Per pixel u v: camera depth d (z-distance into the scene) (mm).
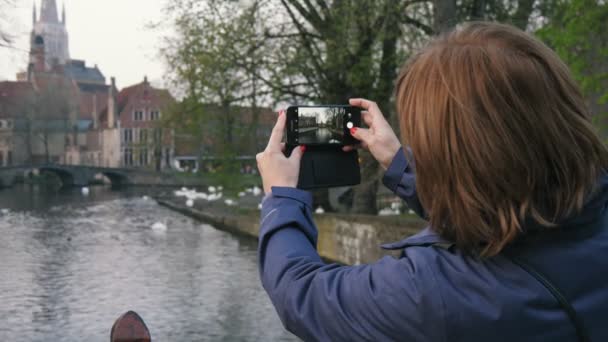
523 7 14961
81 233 25641
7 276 15680
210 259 18375
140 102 96688
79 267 17078
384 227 12727
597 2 10070
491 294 969
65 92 101625
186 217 33656
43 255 19391
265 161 1297
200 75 18344
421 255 1017
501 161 979
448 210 1032
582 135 1020
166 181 75250
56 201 47438
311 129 1436
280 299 1083
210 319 11234
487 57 1028
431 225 1069
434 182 1034
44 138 94000
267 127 20578
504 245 981
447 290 976
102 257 18953
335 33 17109
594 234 1006
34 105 93688
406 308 978
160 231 26469
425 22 16438
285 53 18016
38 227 28031
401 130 1102
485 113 1000
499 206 984
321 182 1415
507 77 1007
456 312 963
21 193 59781
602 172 1056
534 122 993
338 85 18188
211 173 22297
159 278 15281
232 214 30344
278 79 18062
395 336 988
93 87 121375
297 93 19172
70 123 103812
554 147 993
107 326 10984
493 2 15453
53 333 10586
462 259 1009
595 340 960
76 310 12125
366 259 13492
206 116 20359
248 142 21109
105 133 100875
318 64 18219
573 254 985
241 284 14352
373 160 17688
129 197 53031
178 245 21766
